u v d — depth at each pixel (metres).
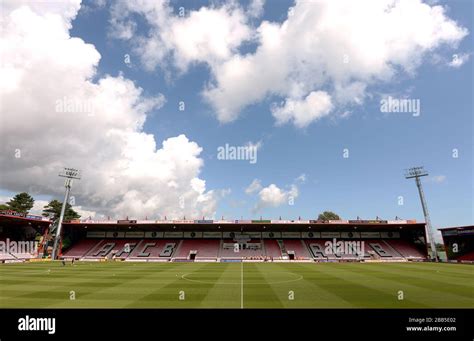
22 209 92.62
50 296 19.64
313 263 51.88
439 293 20.58
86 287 23.36
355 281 27.02
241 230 68.44
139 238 67.94
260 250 63.03
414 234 65.12
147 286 23.86
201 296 19.58
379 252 61.66
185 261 56.19
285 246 64.44
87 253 62.31
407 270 38.22
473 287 23.38
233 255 61.00
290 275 32.00
